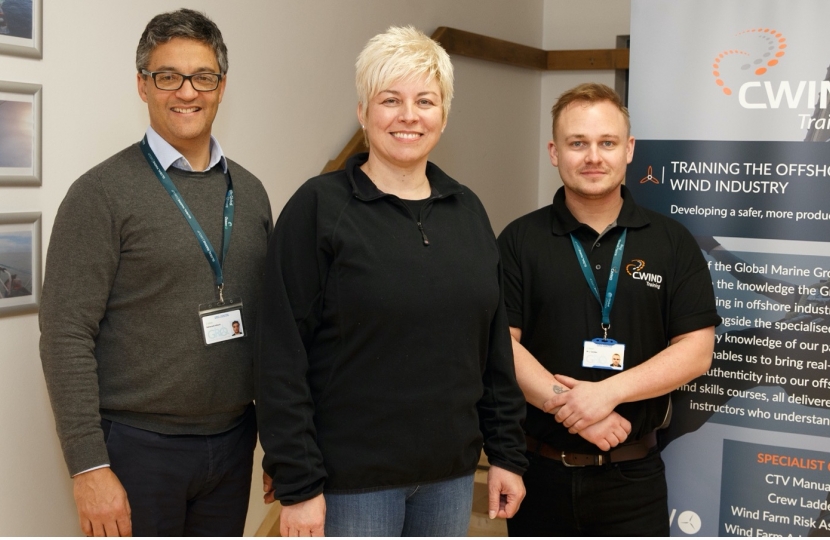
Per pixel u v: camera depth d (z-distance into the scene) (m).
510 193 5.33
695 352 1.96
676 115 2.31
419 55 1.51
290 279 1.51
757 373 2.27
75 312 1.57
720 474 2.32
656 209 2.36
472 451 1.61
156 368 1.64
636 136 2.37
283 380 1.47
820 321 2.20
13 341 1.90
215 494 1.80
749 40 2.22
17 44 1.84
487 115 4.88
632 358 1.96
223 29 2.57
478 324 1.58
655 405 2.02
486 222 1.73
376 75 1.52
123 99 2.20
